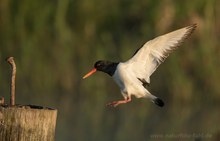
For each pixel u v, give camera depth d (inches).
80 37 720.3
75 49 716.7
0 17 707.4
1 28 708.7
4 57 707.4
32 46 708.7
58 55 710.5
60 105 676.7
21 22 708.7
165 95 686.5
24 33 709.3
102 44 719.1
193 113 660.7
